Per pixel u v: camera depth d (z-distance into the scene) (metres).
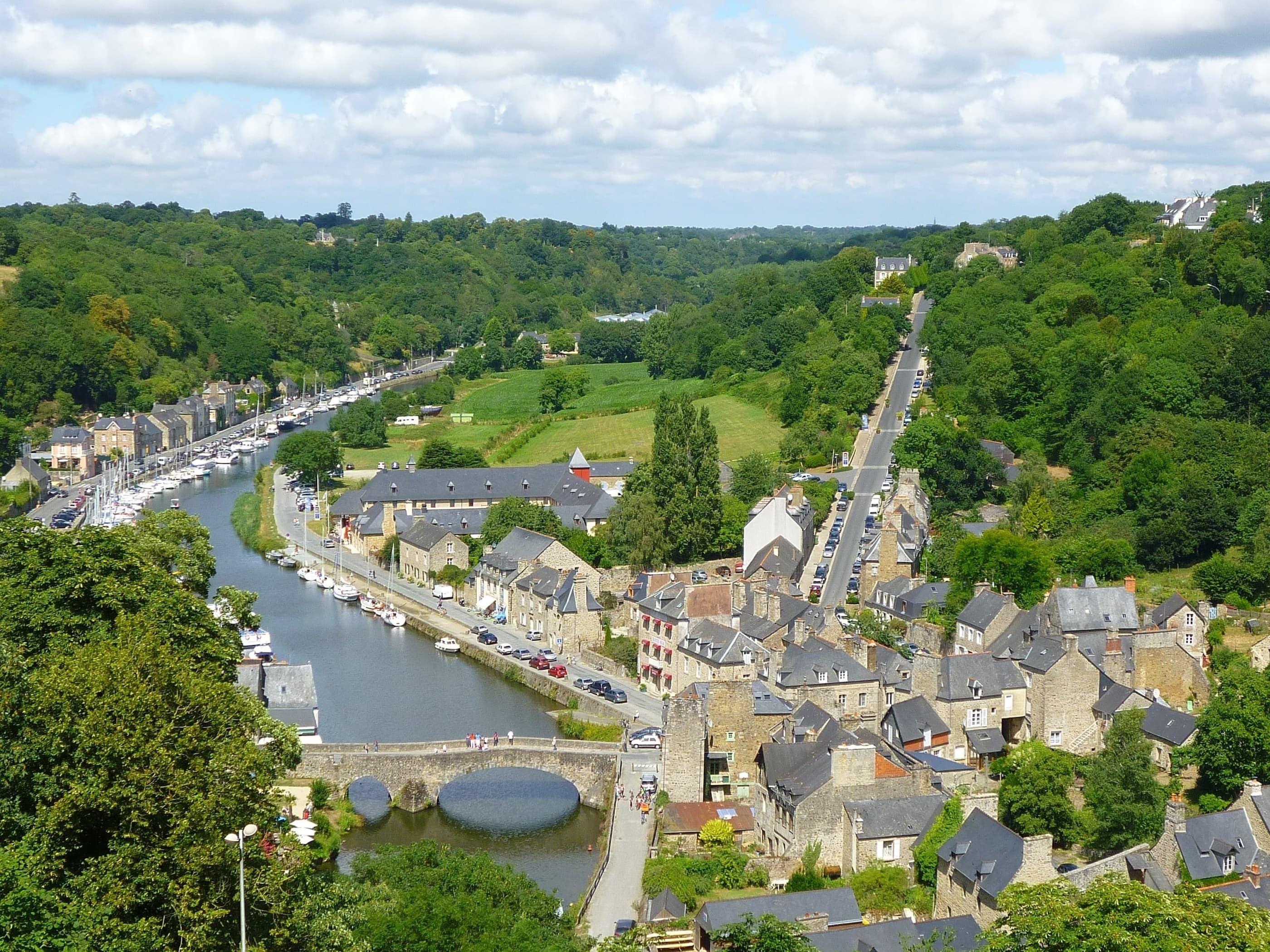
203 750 96.56
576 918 138.12
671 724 166.88
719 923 124.00
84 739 91.06
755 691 179.88
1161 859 139.38
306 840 152.38
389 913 107.31
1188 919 98.50
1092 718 186.12
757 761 171.38
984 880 131.50
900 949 117.62
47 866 86.94
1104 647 199.38
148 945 86.12
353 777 175.50
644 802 168.75
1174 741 172.25
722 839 157.38
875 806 147.00
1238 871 136.75
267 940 93.69
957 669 185.38
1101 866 135.00
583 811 176.25
